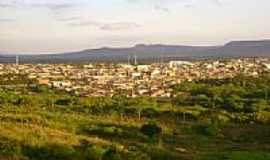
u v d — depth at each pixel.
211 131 61.25
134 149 42.16
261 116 76.81
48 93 112.12
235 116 77.38
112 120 66.12
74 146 37.81
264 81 132.75
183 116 78.06
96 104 85.12
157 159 40.94
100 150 36.72
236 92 112.12
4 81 140.88
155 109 81.81
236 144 53.56
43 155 34.09
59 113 67.12
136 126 60.28
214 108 89.31
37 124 49.19
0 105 68.75
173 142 52.19
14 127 42.06
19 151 33.53
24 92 106.94
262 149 48.75
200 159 41.94
